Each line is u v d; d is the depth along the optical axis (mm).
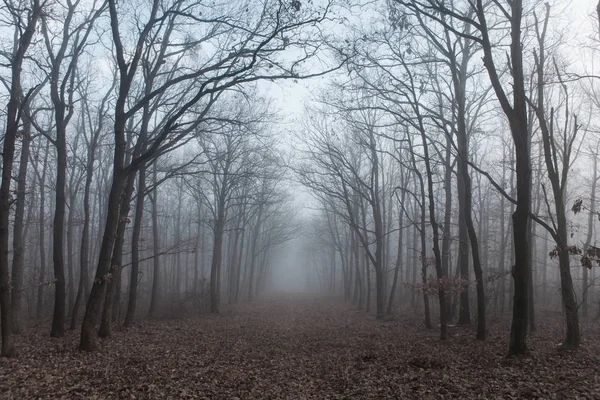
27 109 15102
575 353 12234
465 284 16047
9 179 10828
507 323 19406
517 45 11484
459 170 20984
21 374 9609
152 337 17031
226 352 14484
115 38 13031
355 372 11438
